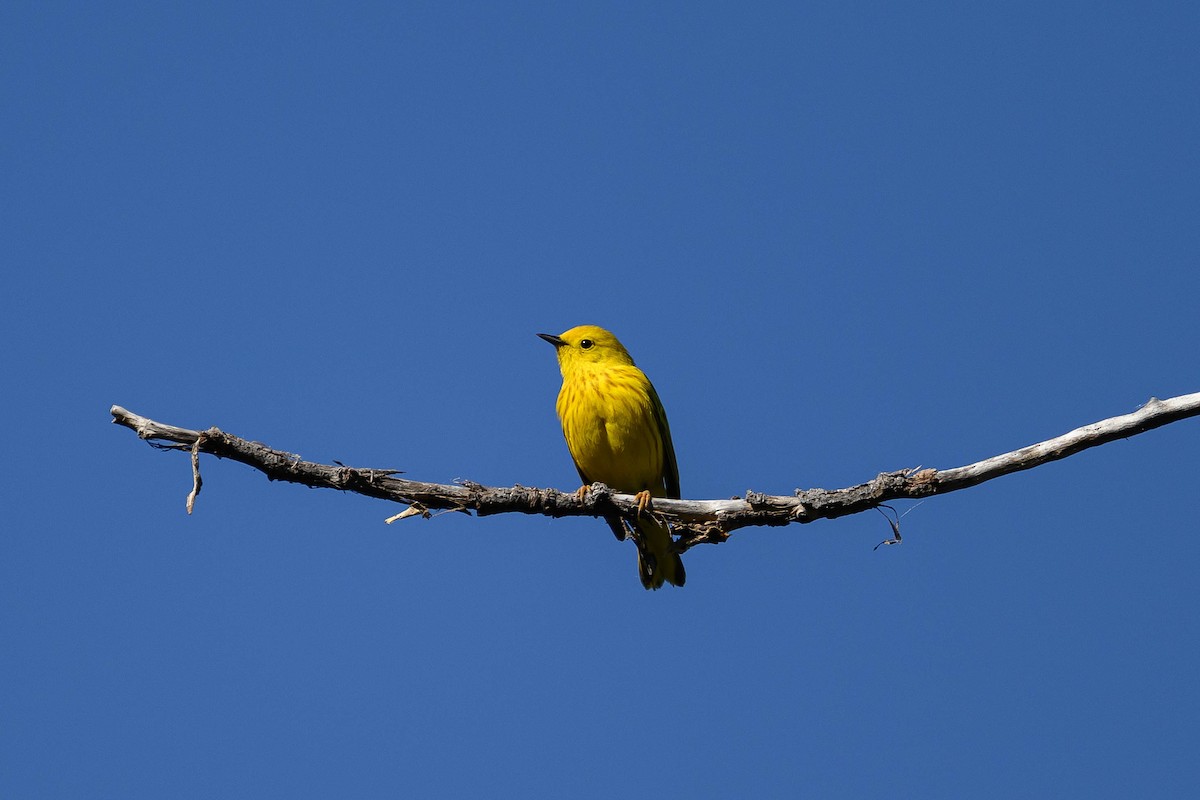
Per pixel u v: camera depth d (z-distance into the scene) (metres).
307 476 11.85
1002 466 11.82
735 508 12.84
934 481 12.02
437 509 12.41
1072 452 11.57
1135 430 11.30
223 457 11.68
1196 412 11.09
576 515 13.12
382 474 12.12
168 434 11.43
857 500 12.27
